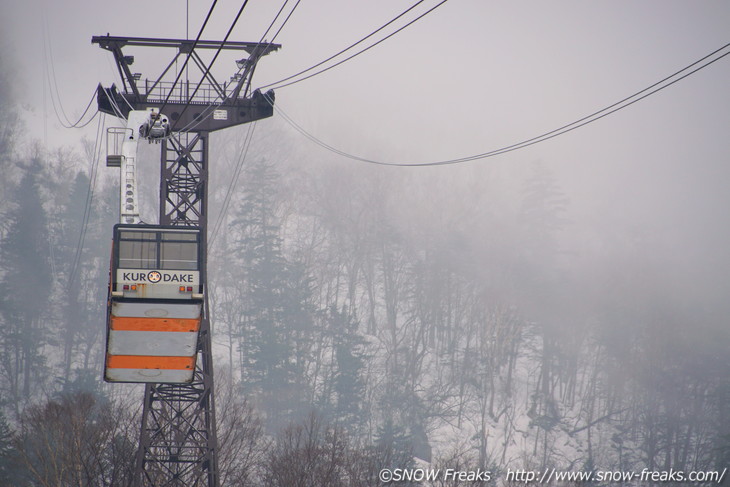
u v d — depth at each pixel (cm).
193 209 13712
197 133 13875
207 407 13162
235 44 14075
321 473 17875
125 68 13750
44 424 18212
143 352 9075
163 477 13400
